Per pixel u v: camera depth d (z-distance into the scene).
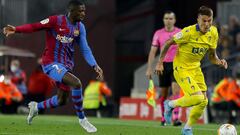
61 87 23.64
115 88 58.00
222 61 23.72
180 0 56.69
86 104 47.19
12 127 25.53
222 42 45.50
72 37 22.95
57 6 54.38
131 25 59.56
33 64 53.94
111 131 24.83
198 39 22.75
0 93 46.75
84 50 23.20
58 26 22.75
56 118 37.28
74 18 22.84
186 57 22.89
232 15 49.94
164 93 31.19
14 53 51.22
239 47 46.44
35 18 54.72
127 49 59.72
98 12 54.91
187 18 56.47
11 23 54.44
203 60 45.03
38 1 54.72
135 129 26.31
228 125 21.48
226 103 41.12
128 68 59.56
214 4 55.41
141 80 46.78
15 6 54.53
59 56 22.89
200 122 40.59
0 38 53.81
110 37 55.09
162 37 30.73
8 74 49.34
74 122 30.92
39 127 25.86
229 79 42.28
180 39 22.75
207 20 22.38
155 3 57.84
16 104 47.38
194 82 22.42
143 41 59.38
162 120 30.77
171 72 30.56
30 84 49.00
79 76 53.59
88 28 54.66
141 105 43.34
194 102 22.16
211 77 44.59
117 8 58.75
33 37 54.22
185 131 22.31
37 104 24.73
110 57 55.12
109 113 49.72
